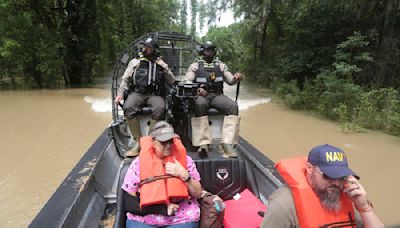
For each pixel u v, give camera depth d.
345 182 1.80
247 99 13.16
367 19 11.91
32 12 16.81
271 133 7.80
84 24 18.31
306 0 13.96
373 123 8.35
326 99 9.90
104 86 17.31
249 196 3.27
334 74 10.60
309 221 1.80
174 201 2.46
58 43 16.59
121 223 2.58
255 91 15.95
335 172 1.72
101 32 20.19
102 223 3.01
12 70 17.47
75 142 6.68
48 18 17.56
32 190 4.62
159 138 2.46
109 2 19.62
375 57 11.16
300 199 1.83
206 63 4.28
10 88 15.92
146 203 2.34
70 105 10.77
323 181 1.77
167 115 4.41
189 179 2.50
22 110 9.87
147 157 2.49
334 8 12.72
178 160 2.57
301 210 1.82
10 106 10.53
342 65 9.91
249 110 10.84
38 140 6.84
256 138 7.38
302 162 2.01
